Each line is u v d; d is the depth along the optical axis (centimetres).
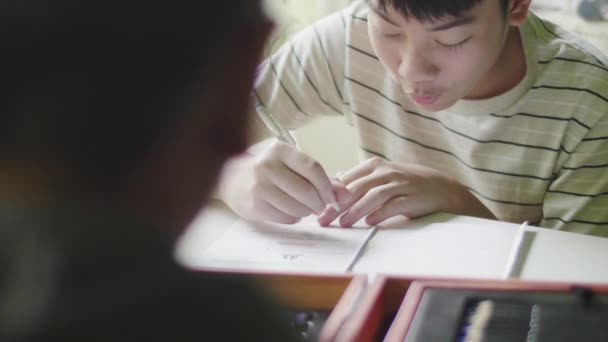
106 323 23
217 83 24
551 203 90
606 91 89
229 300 26
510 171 95
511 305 46
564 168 91
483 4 71
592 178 88
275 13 26
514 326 44
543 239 69
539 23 96
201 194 25
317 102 110
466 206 81
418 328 45
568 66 90
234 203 79
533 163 94
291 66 109
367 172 84
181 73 23
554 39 94
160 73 22
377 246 70
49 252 23
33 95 21
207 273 27
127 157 23
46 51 21
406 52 74
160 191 24
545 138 92
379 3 72
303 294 54
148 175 23
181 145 24
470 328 44
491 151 96
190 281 25
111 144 22
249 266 62
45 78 21
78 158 22
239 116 25
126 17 22
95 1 21
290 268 60
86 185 22
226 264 63
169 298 24
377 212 76
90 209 23
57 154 22
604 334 42
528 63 90
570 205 88
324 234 73
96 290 23
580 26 131
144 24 22
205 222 77
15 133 21
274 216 76
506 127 93
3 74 21
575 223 87
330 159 130
